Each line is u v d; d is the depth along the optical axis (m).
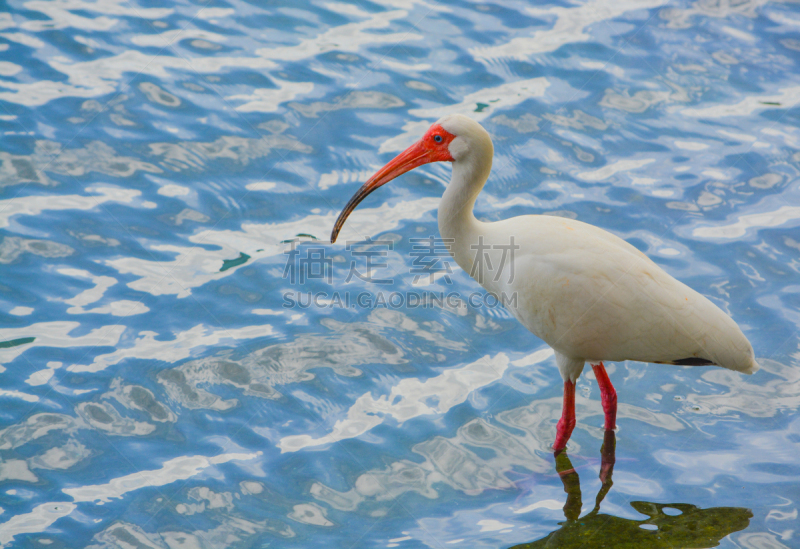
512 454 8.96
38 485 8.30
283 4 17.08
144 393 9.49
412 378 9.93
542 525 8.04
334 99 14.44
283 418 9.30
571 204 12.47
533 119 14.12
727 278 11.13
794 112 14.24
